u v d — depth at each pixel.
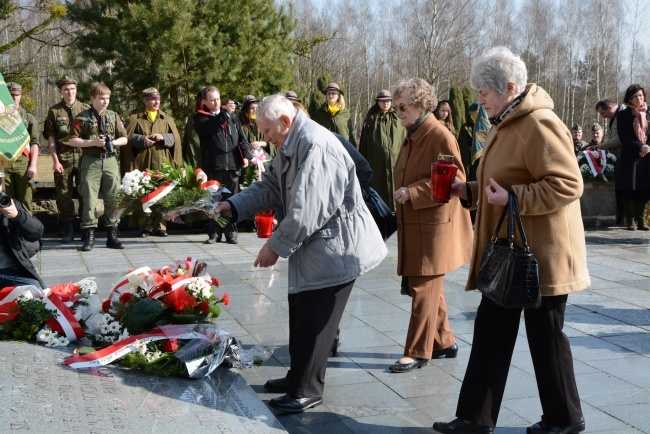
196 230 10.75
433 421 3.77
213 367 3.93
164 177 4.33
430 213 4.41
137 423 3.13
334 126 10.98
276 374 4.49
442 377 4.41
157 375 3.81
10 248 4.66
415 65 53.88
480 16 55.38
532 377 4.39
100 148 8.86
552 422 3.45
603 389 4.18
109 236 9.10
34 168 9.51
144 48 16.67
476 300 6.26
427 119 4.48
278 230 3.67
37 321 4.28
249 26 17.80
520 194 3.21
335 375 4.45
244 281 7.03
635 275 7.30
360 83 58.00
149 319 4.15
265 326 5.46
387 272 7.45
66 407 3.22
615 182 10.70
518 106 3.29
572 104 57.38
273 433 3.18
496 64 3.30
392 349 4.95
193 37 16.45
